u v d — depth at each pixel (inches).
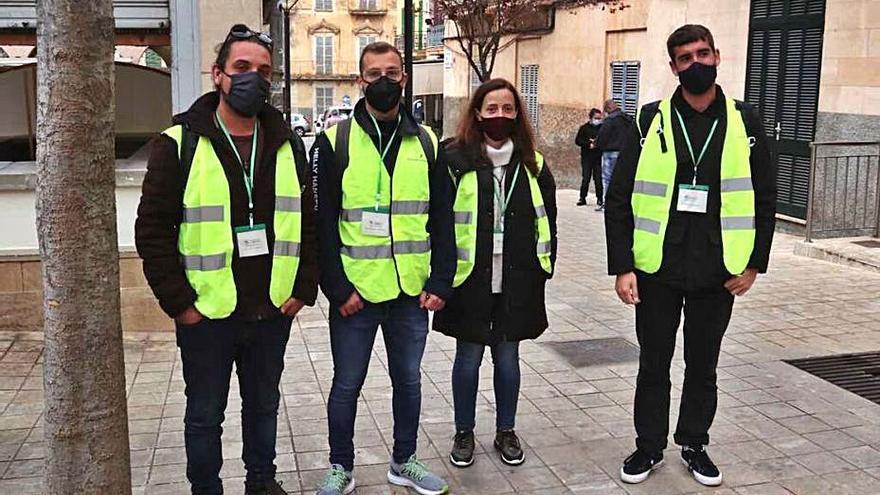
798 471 168.7
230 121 136.4
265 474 151.3
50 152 102.6
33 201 243.1
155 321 253.6
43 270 106.5
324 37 2233.0
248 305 138.3
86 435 109.0
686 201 156.5
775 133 446.6
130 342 247.0
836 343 250.8
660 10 555.5
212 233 134.0
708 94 156.8
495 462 173.5
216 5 258.1
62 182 102.9
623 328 271.3
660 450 167.3
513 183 165.0
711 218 156.8
